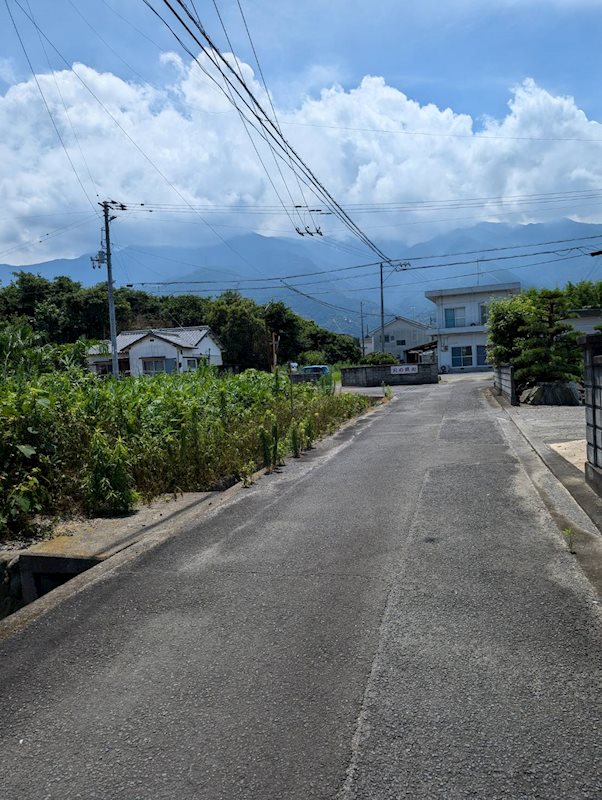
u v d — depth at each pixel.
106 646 3.09
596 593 3.39
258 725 2.32
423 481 6.60
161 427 8.00
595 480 5.59
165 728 2.35
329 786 1.97
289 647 2.94
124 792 2.00
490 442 9.13
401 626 3.10
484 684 2.53
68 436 6.61
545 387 14.60
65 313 38.12
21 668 2.92
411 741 2.18
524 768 2.01
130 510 6.08
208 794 1.97
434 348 45.06
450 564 3.98
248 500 6.27
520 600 3.35
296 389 16.19
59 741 2.31
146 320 49.97
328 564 4.13
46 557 4.68
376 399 20.45
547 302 15.07
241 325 43.97
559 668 2.63
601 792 1.89
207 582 3.92
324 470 7.73
